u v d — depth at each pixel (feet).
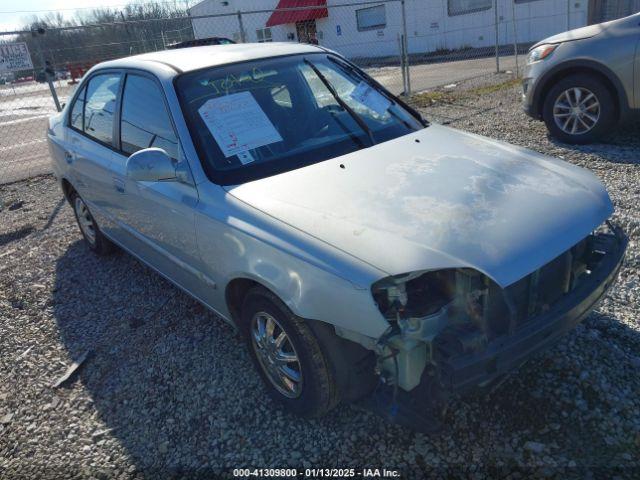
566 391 8.82
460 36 72.18
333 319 7.37
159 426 9.37
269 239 8.13
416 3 74.49
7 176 28.45
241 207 8.82
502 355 7.14
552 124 21.99
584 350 9.64
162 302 13.41
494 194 8.39
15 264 16.83
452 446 8.16
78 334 12.52
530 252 7.32
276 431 8.91
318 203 8.43
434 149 10.25
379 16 78.84
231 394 9.87
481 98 33.91
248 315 9.16
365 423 8.80
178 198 10.03
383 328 6.91
